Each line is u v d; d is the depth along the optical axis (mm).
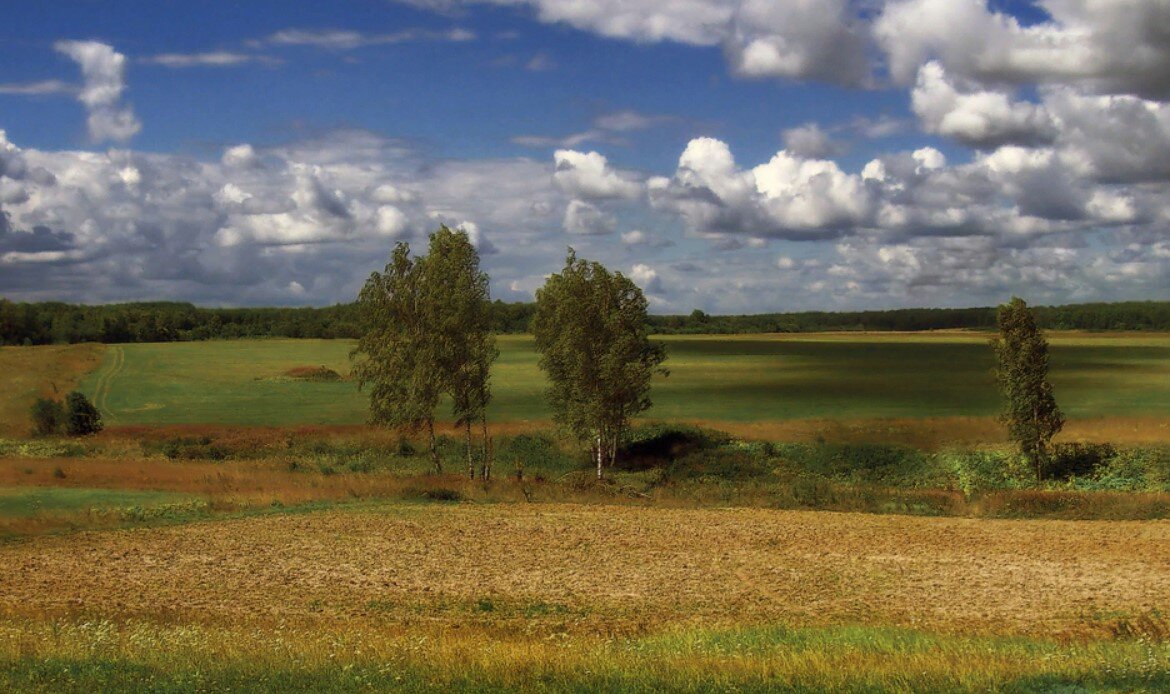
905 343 193625
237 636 16906
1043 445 45625
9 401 82375
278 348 165875
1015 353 46000
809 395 87750
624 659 13508
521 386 97750
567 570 26656
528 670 12477
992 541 30547
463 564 27391
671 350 166875
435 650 14820
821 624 20297
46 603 22750
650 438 55875
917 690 11227
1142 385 91312
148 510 36281
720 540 30922
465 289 47438
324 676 12367
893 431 59469
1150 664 12297
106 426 69500
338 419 74000
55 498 39469
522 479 45344
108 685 11875
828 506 38656
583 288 49250
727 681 11688
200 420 74375
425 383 46875
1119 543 29938
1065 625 20281
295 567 26969
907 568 26781
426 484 42031
